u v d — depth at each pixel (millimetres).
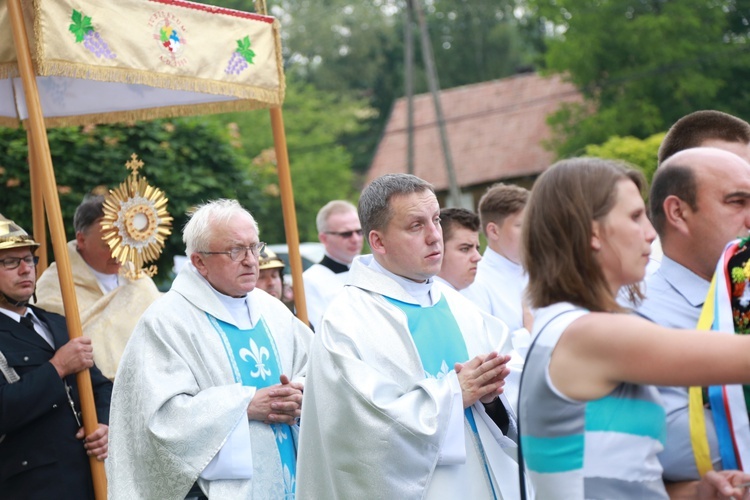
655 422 2688
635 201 2730
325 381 4098
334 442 4031
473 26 47906
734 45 28781
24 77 4977
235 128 11891
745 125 3992
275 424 4785
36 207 6637
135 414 4703
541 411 2691
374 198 4324
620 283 2758
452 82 47812
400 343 4207
